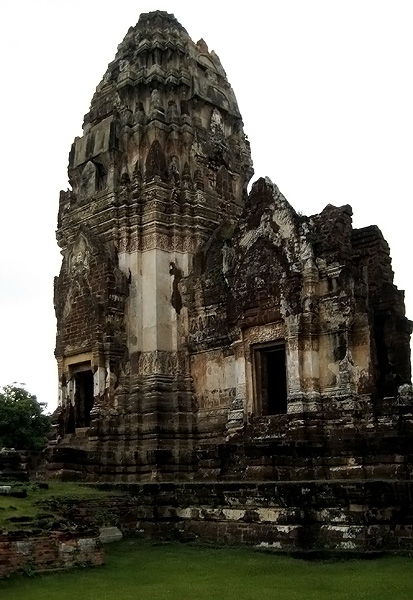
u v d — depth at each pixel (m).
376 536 18.38
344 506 18.83
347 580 14.81
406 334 24.67
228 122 35.56
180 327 30.50
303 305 25.05
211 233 32.31
